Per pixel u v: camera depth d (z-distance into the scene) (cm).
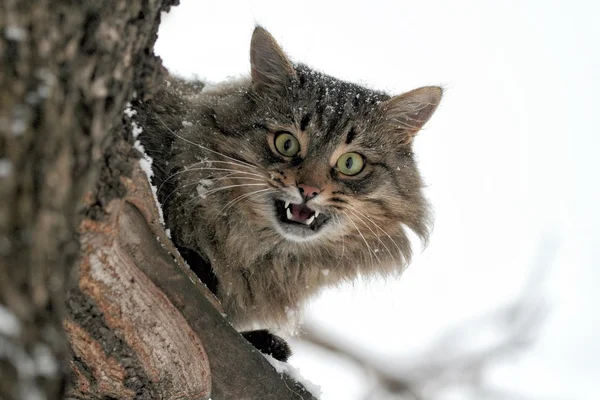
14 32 216
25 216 213
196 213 550
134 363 358
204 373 397
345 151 588
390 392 903
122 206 321
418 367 910
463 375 898
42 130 220
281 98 585
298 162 572
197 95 612
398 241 628
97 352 347
